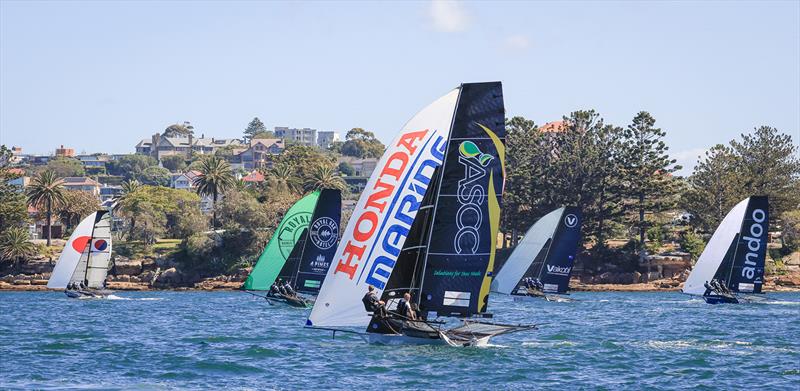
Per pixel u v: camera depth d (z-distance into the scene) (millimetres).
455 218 95375
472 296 94875
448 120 95688
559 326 145250
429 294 96375
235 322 154875
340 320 97562
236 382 81688
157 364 93125
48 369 90062
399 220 96062
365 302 96188
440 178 95500
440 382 81062
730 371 89125
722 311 192125
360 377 83375
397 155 96625
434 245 96000
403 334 98000
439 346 100188
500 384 80500
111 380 83125
